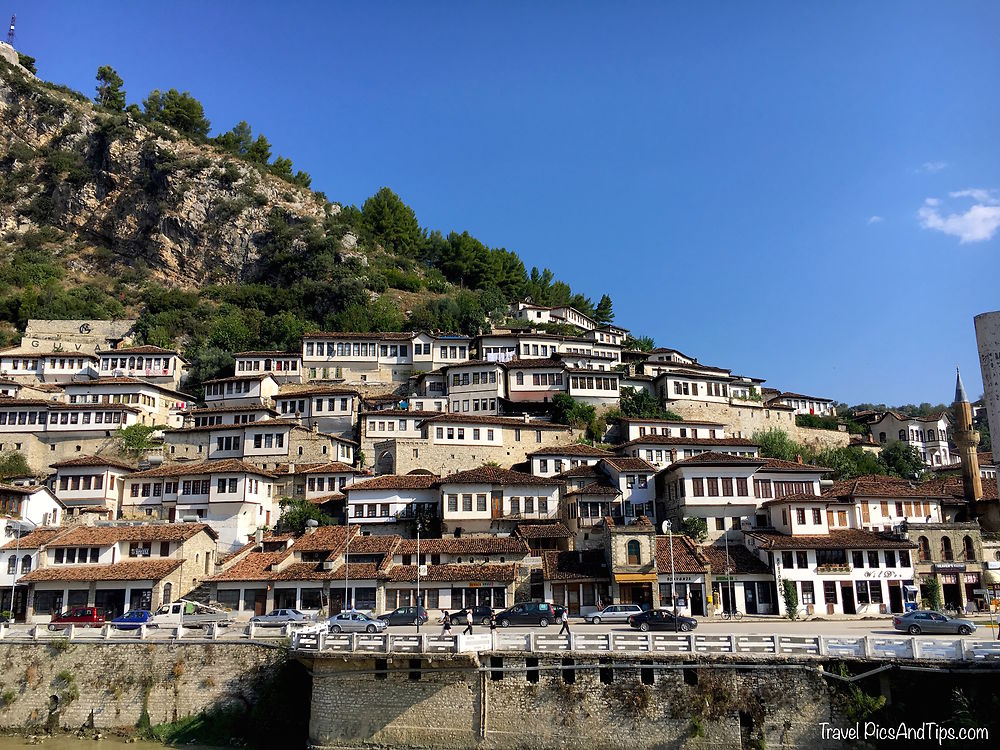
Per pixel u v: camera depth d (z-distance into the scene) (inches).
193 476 3016.7
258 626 1855.3
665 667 1407.5
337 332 5128.0
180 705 1721.2
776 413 4648.1
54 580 2284.7
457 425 3592.5
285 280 6579.7
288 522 2945.4
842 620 2274.9
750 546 2637.8
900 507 2874.0
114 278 6707.7
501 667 1457.9
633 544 2358.5
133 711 1728.6
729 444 3518.7
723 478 2861.7
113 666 1765.5
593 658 1429.6
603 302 7554.1
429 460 3523.6
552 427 3742.6
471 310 5885.8
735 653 1407.5
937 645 1328.7
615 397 4207.7
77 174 7268.7
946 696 1315.2
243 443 3555.6
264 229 6840.6
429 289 7121.1
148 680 1743.4
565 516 2888.8
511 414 4128.9
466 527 2832.2
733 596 2445.9
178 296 6117.1
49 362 4436.5
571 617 2236.7
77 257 6943.9
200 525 2591.0
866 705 1318.9
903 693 1337.4
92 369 4466.0
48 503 2839.6
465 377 4141.2
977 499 3019.2
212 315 5831.7
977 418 6363.2
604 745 1398.9
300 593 2335.1
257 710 1669.5
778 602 2412.6
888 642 1359.5
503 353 4694.9
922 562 2554.1
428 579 2348.7
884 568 2485.2
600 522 2721.5
